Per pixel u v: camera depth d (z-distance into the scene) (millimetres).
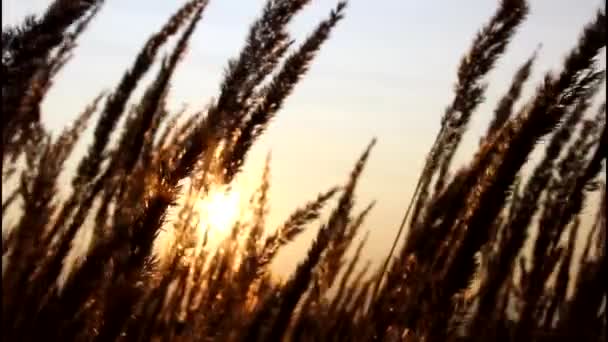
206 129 967
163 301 1045
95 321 921
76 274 911
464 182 1011
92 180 1035
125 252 920
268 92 1025
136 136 1055
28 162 1012
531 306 1022
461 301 959
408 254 1009
